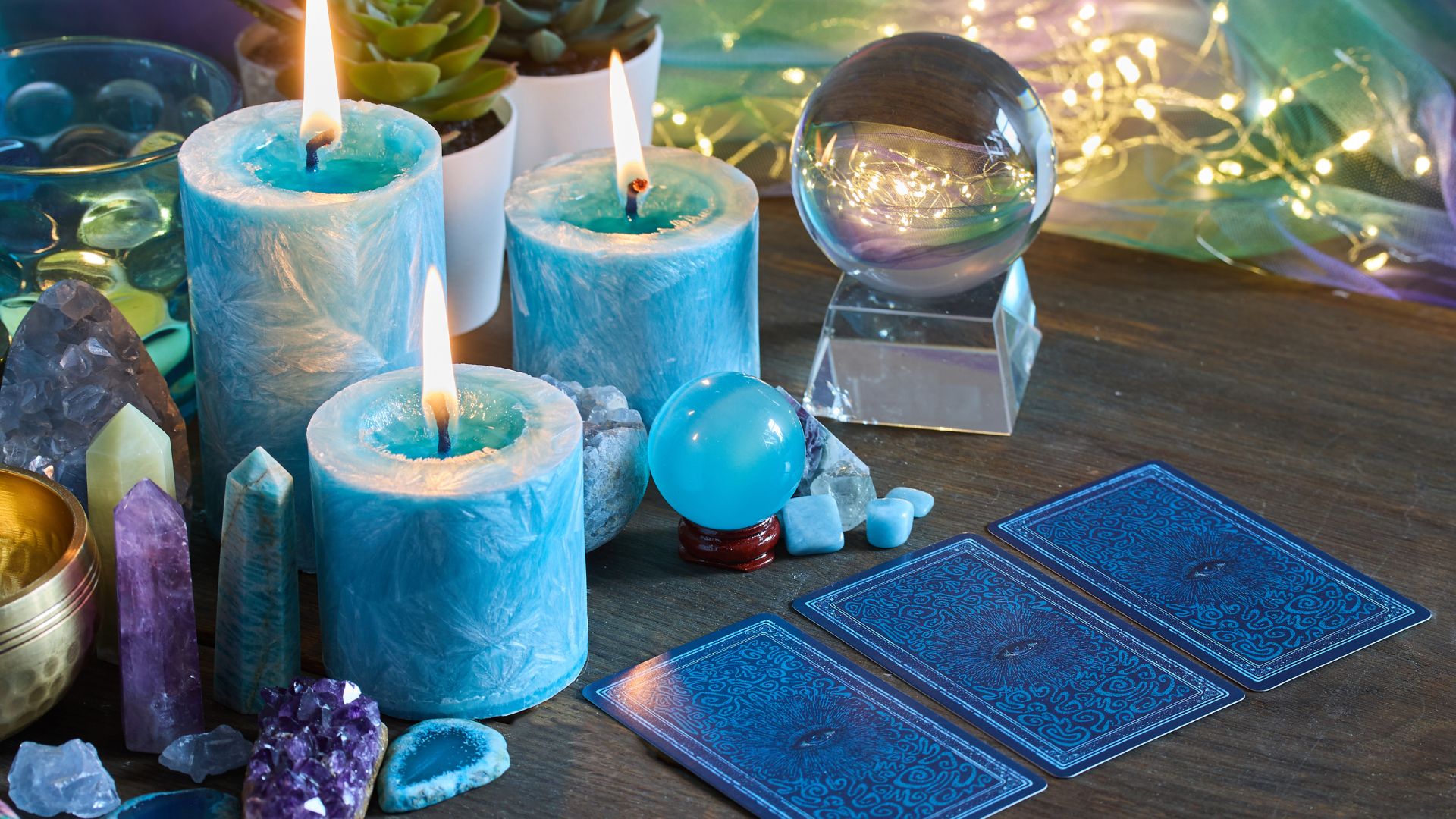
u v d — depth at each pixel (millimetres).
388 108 851
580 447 715
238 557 697
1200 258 1176
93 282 883
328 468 682
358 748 668
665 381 884
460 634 705
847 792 689
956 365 940
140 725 697
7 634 640
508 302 1073
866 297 954
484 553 686
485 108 973
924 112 869
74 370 778
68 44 1000
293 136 833
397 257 780
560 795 688
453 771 685
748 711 737
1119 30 1174
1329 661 771
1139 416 967
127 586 669
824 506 849
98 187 854
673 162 939
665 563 844
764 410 794
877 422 962
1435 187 1126
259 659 719
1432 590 824
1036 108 893
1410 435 951
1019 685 755
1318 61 1135
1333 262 1143
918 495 885
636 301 853
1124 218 1191
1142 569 836
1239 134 1169
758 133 1245
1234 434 951
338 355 785
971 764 705
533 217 872
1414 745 721
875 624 795
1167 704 742
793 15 1206
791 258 1140
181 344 928
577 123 1053
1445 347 1044
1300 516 880
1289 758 712
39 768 659
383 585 695
